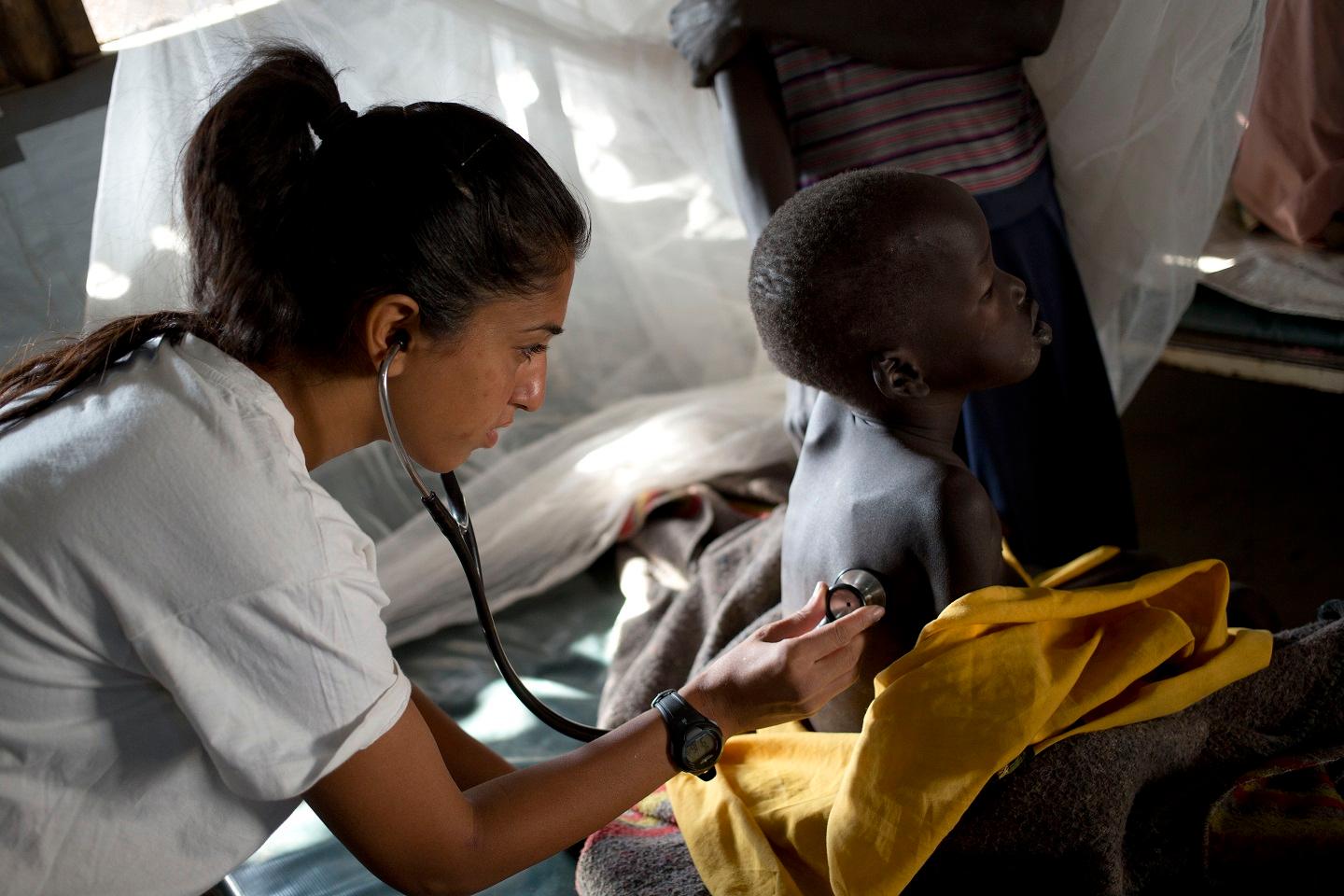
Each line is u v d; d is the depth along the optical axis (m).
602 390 2.13
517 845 0.83
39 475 0.73
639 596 1.72
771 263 1.01
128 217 1.43
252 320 0.76
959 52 1.41
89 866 0.78
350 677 0.74
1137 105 1.59
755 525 1.66
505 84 1.77
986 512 0.97
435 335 0.76
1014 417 1.57
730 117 1.50
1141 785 0.97
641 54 1.74
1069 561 1.65
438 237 0.73
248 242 0.74
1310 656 1.07
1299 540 1.84
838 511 1.05
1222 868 1.00
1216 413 2.26
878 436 1.05
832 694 0.92
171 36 1.39
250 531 0.71
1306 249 1.87
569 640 1.69
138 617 0.71
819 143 1.50
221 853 0.81
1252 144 1.90
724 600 1.43
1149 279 1.74
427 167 0.73
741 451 1.91
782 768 1.08
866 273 0.96
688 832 1.05
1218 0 1.49
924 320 0.97
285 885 1.29
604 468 1.89
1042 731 0.93
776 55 1.48
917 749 0.90
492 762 1.03
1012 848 0.94
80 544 0.71
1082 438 1.61
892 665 0.95
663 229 2.05
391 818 0.79
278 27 1.45
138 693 0.76
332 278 0.74
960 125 1.47
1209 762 1.03
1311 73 1.77
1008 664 0.92
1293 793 1.02
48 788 0.76
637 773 0.87
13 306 1.56
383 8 1.54
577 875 1.14
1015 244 1.53
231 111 0.73
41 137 1.52
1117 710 0.96
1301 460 2.06
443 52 1.62
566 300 0.82
